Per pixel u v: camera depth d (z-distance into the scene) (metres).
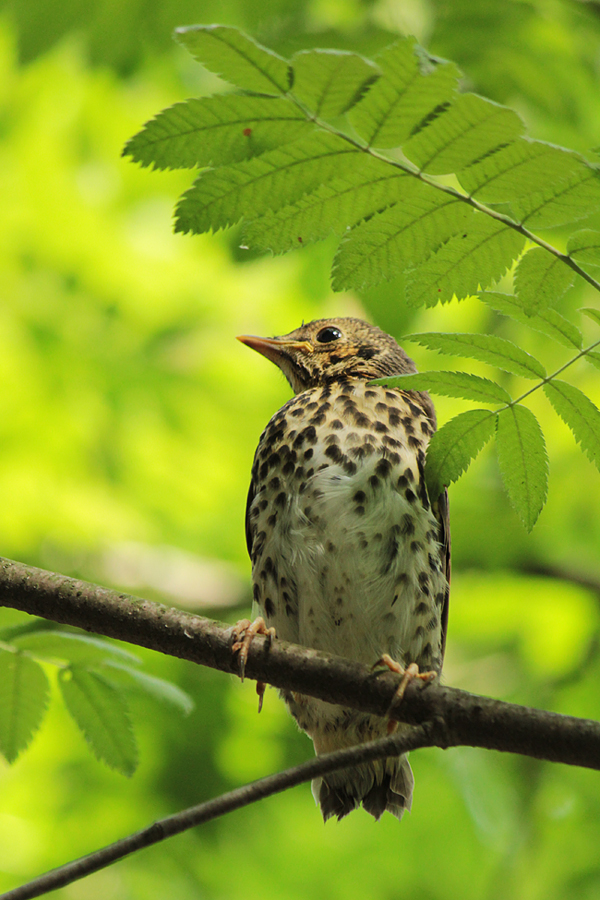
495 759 12.66
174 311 17.67
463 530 13.56
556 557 14.65
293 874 14.25
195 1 10.92
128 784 13.38
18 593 6.26
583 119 11.38
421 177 4.75
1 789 14.09
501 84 11.11
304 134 4.54
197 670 13.22
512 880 12.36
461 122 4.48
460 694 5.85
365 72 4.29
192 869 13.47
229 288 17.56
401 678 6.03
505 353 5.80
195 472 17.58
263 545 8.19
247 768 13.45
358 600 7.79
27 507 16.45
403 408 8.34
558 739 5.54
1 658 6.30
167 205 17.11
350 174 4.71
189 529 17.41
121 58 11.41
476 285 5.23
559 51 11.38
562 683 13.34
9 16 11.09
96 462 17.16
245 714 13.48
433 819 14.36
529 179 4.73
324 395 8.48
